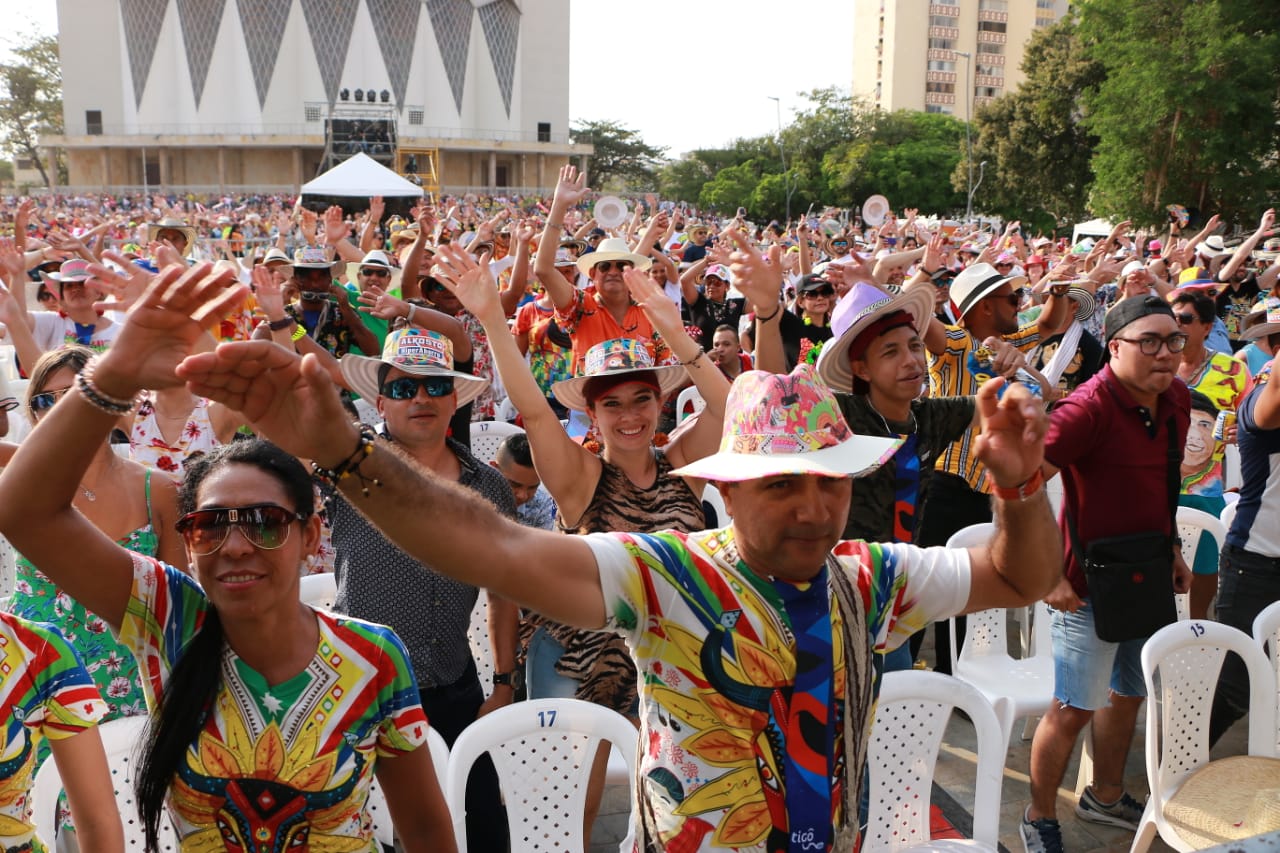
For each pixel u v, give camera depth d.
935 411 4.17
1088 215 54.38
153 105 102.56
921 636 5.57
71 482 2.01
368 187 20.91
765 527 2.00
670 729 2.08
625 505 3.63
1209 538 5.53
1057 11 125.25
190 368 1.62
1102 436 4.02
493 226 11.66
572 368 7.12
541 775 3.21
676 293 10.63
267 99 101.06
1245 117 36.03
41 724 2.39
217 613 2.29
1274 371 4.42
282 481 2.23
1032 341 7.18
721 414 3.75
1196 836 3.52
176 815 2.32
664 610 2.03
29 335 6.83
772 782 2.01
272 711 2.25
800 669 2.02
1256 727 3.92
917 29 121.44
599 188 121.12
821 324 8.33
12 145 117.62
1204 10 35.81
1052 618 4.25
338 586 3.66
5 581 5.12
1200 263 13.46
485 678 4.55
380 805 3.15
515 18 107.81
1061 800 4.70
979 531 4.84
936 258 6.68
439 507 1.81
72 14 104.06
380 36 101.31
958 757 5.02
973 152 60.03
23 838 2.37
